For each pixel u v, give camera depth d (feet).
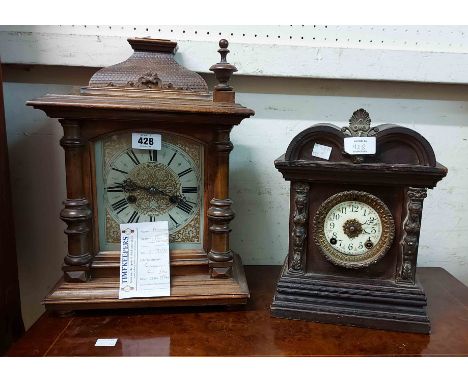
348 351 2.55
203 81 3.09
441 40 3.64
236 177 3.88
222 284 3.00
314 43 3.65
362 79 3.66
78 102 2.66
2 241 3.28
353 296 2.85
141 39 3.08
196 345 2.59
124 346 2.57
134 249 2.97
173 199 3.01
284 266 3.28
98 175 2.94
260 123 3.81
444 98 3.79
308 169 2.73
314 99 3.79
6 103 3.71
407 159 2.67
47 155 3.81
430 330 2.79
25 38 3.47
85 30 3.55
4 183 3.31
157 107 2.68
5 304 3.33
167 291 2.89
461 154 3.88
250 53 3.58
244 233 3.99
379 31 3.63
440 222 4.00
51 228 3.92
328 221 2.87
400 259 2.83
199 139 2.91
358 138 2.62
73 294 2.86
